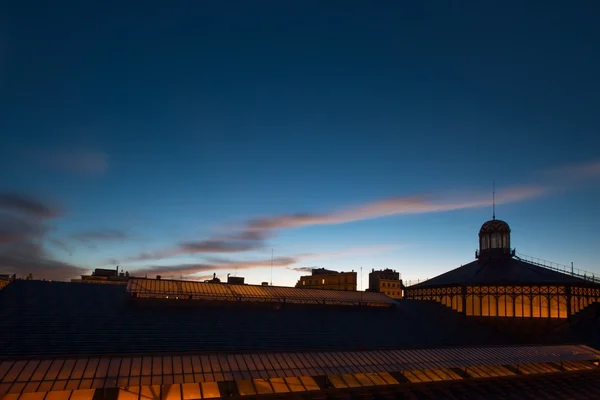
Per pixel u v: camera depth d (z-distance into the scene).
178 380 29.69
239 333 44.72
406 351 42.81
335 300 60.12
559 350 50.78
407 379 40.38
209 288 53.84
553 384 44.62
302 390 35.00
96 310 43.12
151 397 30.70
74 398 28.50
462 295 67.88
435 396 38.75
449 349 45.50
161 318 44.22
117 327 40.34
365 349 41.72
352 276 129.75
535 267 69.94
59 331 37.47
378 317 59.34
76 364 28.95
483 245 78.31
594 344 55.66
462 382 41.75
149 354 32.03
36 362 28.33
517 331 62.22
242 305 52.44
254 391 33.56
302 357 36.94
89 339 37.09
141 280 51.06
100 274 99.88
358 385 37.47
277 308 53.88
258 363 34.16
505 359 45.66
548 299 61.03
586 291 62.31
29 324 37.62
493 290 65.25
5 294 42.78
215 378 30.84
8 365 27.48
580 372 48.66
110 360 30.27
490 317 64.75
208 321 45.84
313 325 51.31
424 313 65.62
